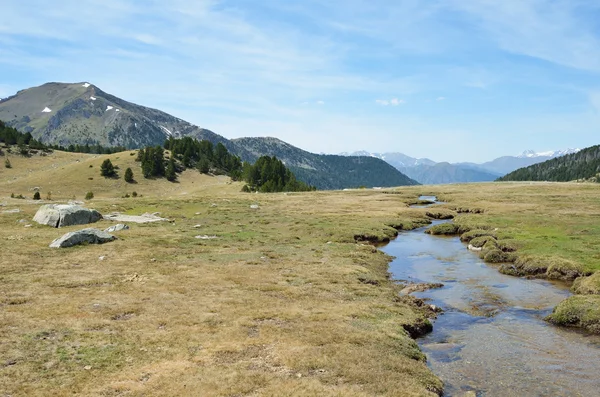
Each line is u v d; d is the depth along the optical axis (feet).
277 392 50.29
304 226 215.31
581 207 265.54
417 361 64.08
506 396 55.16
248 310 82.43
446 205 322.34
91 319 74.33
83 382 52.19
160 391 50.29
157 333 69.15
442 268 139.23
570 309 84.33
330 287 103.50
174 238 168.45
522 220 216.33
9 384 50.98
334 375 55.93
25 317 74.02
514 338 76.64
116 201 317.63
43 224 194.59
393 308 88.53
